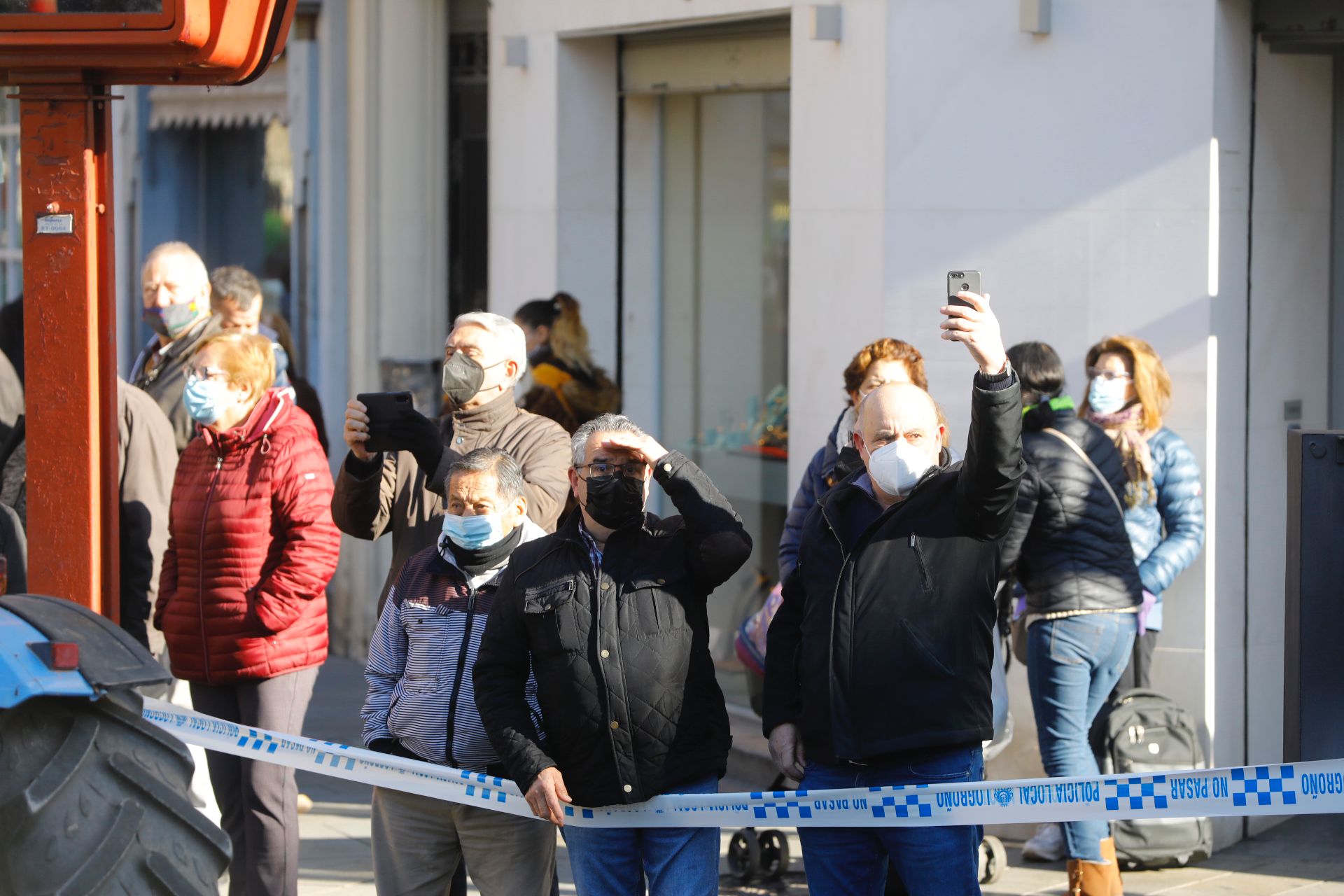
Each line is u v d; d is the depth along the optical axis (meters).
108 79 13.62
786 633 14.77
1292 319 21.77
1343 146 22.05
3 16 12.77
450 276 31.53
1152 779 12.66
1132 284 21.05
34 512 13.79
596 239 27.97
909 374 18.41
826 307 23.33
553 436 16.42
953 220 22.02
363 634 31.86
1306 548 12.24
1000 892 19.67
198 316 21.06
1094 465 18.69
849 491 14.10
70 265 13.57
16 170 34.56
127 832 10.61
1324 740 12.27
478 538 14.20
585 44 27.62
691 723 13.66
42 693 10.26
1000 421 12.80
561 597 13.39
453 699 14.38
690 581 13.70
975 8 21.70
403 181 30.95
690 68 26.50
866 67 22.59
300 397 25.06
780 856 19.91
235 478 16.88
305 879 19.94
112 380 13.90
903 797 13.34
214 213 36.31
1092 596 18.47
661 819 13.59
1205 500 20.84
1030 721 21.77
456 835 14.79
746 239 26.80
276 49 13.76
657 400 28.42
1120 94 20.95
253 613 16.70
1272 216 21.42
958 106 21.91
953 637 13.49
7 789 10.52
